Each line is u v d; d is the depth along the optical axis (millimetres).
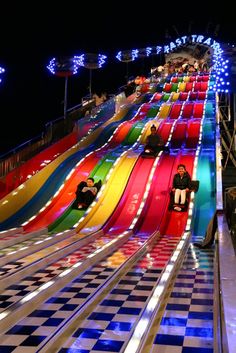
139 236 11438
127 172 15844
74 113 22188
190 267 8250
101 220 12570
